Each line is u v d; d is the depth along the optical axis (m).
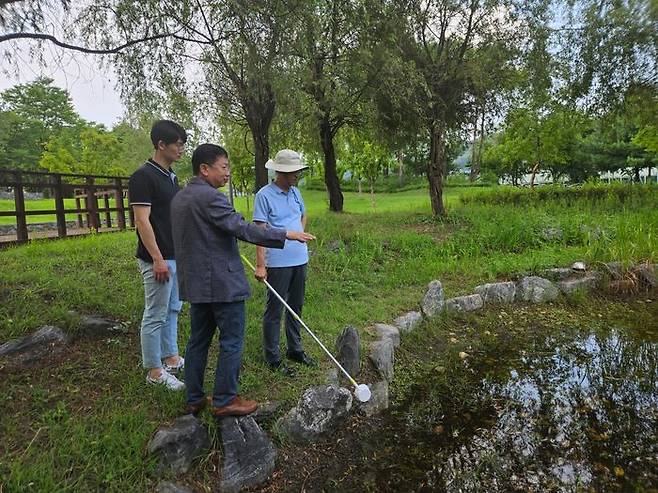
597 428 2.89
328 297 4.58
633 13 8.72
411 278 5.41
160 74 4.91
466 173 36.75
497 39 8.44
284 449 2.52
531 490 2.33
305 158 11.77
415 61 8.69
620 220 7.53
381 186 31.48
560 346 4.19
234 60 5.62
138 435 2.24
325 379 2.97
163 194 2.65
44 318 3.21
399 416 3.03
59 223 7.08
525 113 10.15
